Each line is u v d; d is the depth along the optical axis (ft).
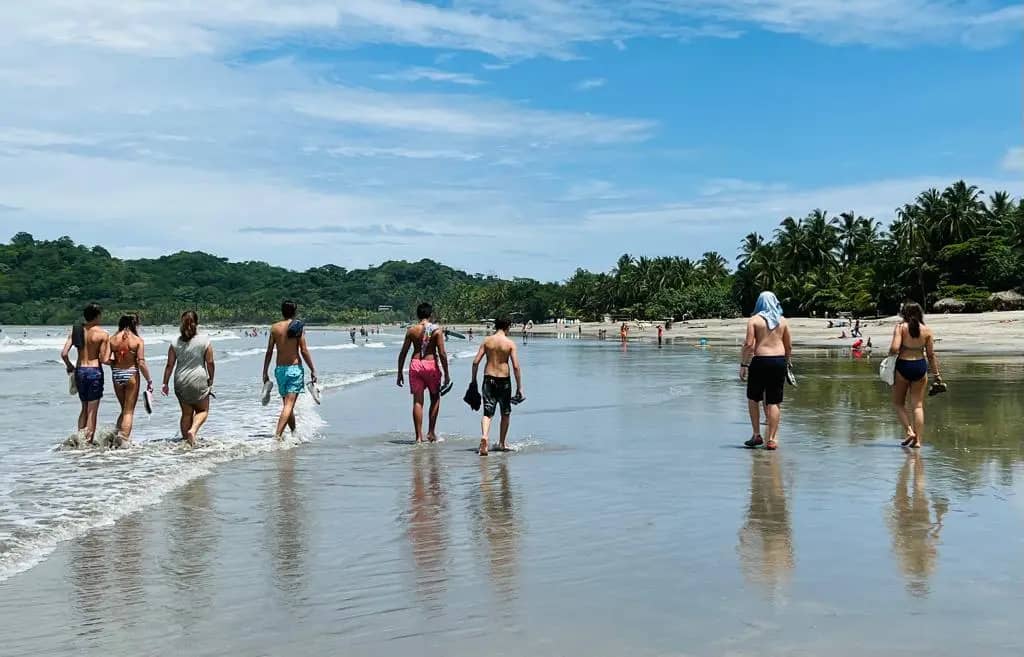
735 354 147.54
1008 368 86.79
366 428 43.14
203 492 26.14
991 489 24.88
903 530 20.11
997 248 304.91
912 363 32.94
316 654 12.96
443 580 16.71
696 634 13.52
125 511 23.41
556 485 26.63
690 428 40.91
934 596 15.28
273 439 38.19
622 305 598.75
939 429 38.45
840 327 287.07
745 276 442.09
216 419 48.16
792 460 30.60
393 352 200.54
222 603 15.47
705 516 21.91
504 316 34.91
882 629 13.64
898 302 331.36
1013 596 15.25
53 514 23.06
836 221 431.84
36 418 50.52
